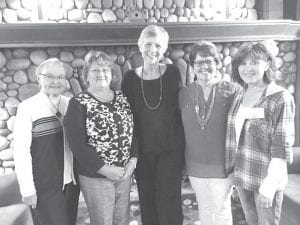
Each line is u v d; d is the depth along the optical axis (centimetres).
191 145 158
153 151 165
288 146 124
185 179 275
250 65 136
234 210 233
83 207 246
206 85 154
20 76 262
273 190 125
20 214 174
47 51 264
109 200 152
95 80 146
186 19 302
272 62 137
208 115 150
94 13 281
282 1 305
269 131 130
